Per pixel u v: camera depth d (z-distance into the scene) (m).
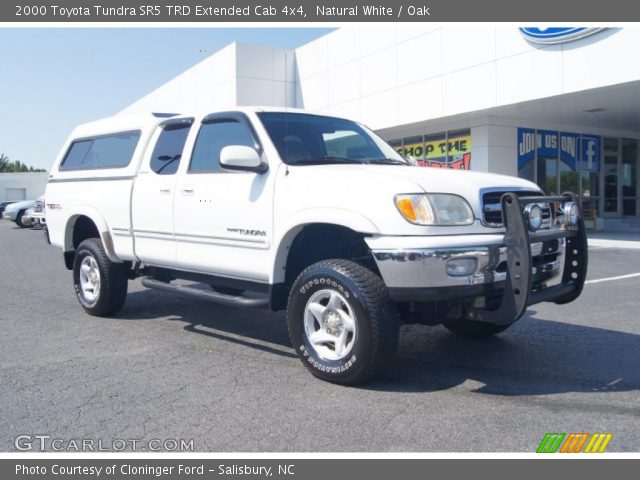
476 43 16.38
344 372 4.30
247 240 4.94
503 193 4.47
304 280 4.50
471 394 4.22
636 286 8.76
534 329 6.12
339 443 3.46
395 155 5.80
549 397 4.16
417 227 4.01
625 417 3.79
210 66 23.94
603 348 5.39
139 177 6.06
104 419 3.86
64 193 7.12
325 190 4.41
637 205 22.78
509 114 17.45
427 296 3.99
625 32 13.03
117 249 6.36
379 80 19.66
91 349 5.50
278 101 23.09
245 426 3.71
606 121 19.03
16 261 13.15
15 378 4.68
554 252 4.62
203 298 5.37
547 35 14.43
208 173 5.35
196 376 4.68
